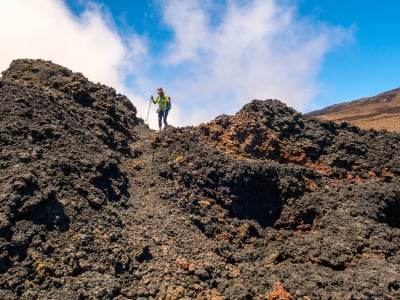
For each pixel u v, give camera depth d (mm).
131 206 10062
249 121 16016
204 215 11242
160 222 9773
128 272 7688
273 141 15508
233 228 11305
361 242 10117
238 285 8062
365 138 16438
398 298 7855
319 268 9320
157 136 14477
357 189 13250
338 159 15203
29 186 7758
